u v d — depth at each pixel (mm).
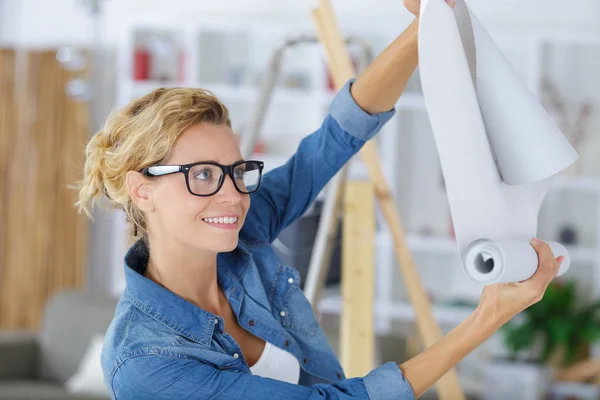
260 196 1776
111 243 6422
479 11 6098
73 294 5574
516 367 4930
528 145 1342
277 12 6297
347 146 1738
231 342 1525
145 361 1397
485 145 1326
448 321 5852
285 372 1632
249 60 6344
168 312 1483
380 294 5977
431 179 6230
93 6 6160
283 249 2715
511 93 1365
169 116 1443
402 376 1380
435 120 1315
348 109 1678
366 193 2533
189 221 1448
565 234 5941
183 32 6344
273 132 6352
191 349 1429
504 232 1347
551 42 6008
